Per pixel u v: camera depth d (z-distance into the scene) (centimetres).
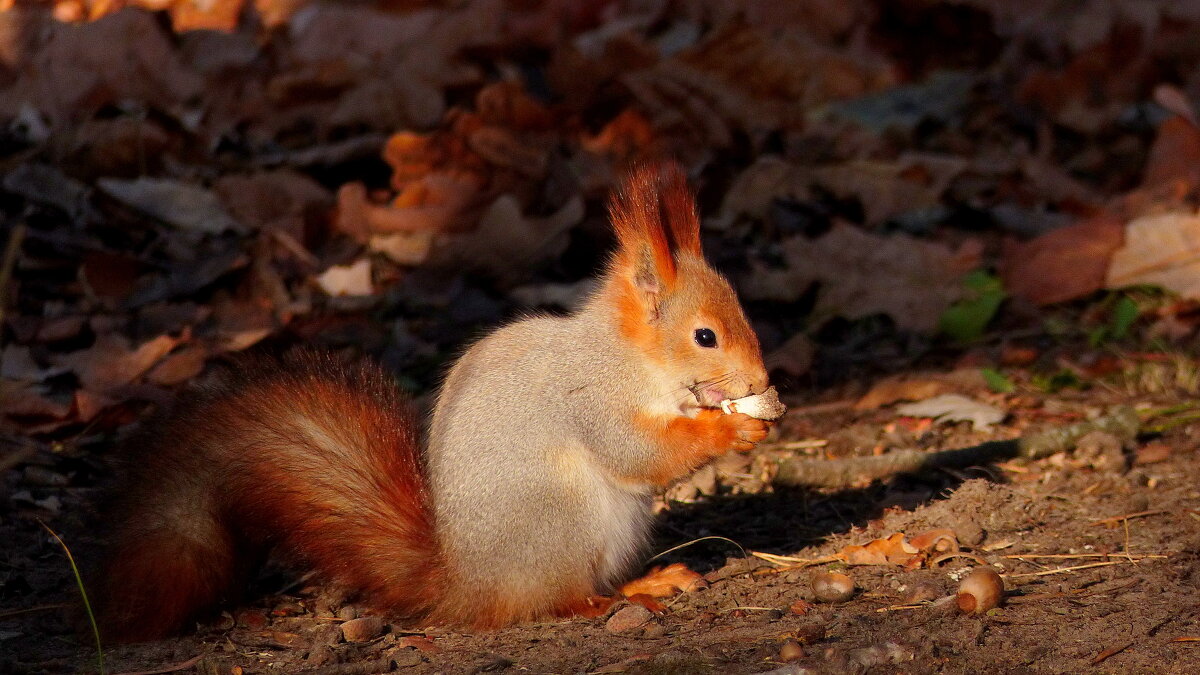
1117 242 1217
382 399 727
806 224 1361
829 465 876
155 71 1565
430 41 1639
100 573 662
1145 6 1855
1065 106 1703
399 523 689
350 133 1481
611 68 1588
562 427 682
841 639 614
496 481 669
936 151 1582
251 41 1680
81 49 1550
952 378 1070
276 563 778
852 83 1662
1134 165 1530
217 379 730
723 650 609
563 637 650
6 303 1123
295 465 684
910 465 880
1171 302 1189
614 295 716
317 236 1284
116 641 648
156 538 657
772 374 1116
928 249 1208
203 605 661
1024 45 1884
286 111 1540
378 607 696
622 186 769
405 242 1264
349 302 1164
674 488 893
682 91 1508
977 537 755
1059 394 1050
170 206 1277
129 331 1099
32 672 611
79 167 1333
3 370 982
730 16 1756
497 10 1725
